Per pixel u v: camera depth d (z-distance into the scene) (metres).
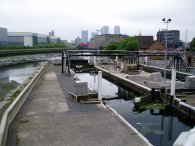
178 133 14.34
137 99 18.95
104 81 36.53
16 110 13.25
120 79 31.28
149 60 53.47
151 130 14.41
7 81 38.50
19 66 68.50
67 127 11.04
